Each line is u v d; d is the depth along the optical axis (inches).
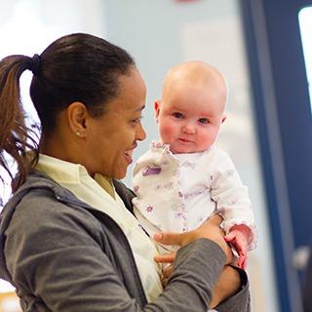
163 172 76.9
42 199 62.7
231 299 69.1
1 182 67.7
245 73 147.1
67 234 60.1
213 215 75.8
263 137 146.9
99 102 65.2
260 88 146.5
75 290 58.4
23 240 60.2
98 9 146.7
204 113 76.9
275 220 147.9
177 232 71.9
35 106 67.9
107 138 66.6
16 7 144.9
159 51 147.9
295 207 147.6
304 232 147.6
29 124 67.4
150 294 66.3
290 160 147.3
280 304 148.6
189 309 59.5
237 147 147.5
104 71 65.4
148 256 69.1
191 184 75.8
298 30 145.4
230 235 71.5
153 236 70.7
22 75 68.6
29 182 64.4
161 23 147.9
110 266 61.2
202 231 67.4
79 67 65.5
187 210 75.2
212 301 66.0
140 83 67.6
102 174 70.2
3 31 144.7
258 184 148.0
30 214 61.3
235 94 147.5
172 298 59.7
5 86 66.0
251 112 147.3
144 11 147.8
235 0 147.3
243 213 74.5
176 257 64.8
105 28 147.3
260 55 146.3
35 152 67.0
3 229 63.3
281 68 146.2
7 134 65.5
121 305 58.3
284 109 146.9
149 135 144.8
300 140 146.7
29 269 59.7
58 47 67.2
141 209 76.5
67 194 63.8
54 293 58.7
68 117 66.1
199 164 76.9
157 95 147.1
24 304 64.9
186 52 147.7
